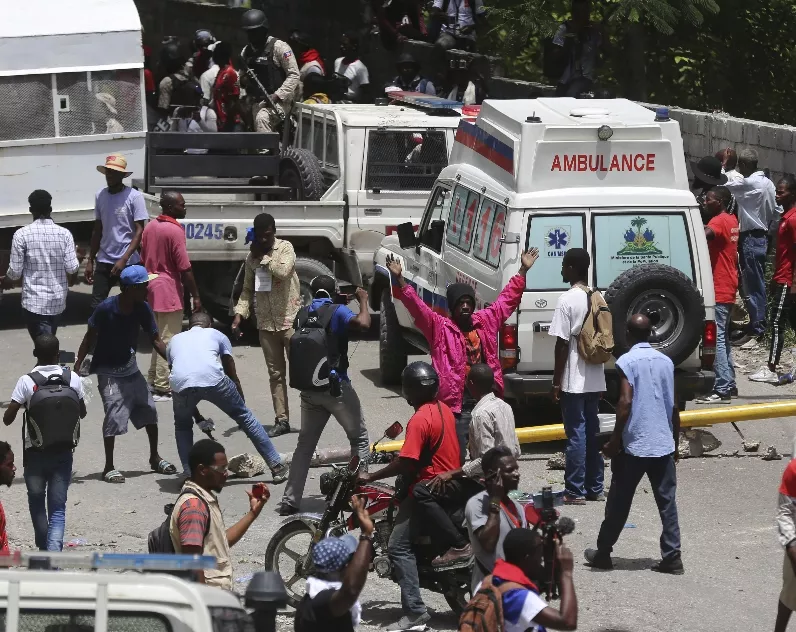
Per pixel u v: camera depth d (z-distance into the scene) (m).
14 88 53.19
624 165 35.50
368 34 76.94
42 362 27.97
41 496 27.41
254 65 58.91
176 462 36.28
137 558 13.03
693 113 54.03
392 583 26.91
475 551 21.28
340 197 50.16
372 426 39.31
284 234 49.50
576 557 28.16
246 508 31.89
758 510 31.55
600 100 39.09
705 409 36.72
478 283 36.88
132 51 55.62
